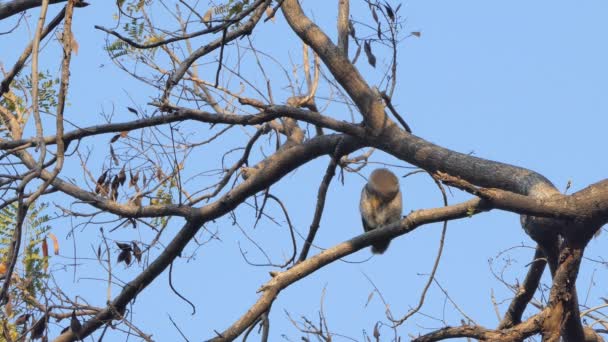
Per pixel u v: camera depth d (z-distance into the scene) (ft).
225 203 41.04
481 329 36.73
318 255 36.70
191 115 38.04
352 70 39.65
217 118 38.14
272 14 35.17
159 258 41.19
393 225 35.65
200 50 36.73
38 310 37.09
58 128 28.40
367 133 39.81
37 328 36.27
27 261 36.68
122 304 40.88
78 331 36.58
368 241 36.42
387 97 40.06
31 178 27.58
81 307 37.04
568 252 34.58
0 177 35.60
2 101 40.91
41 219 37.52
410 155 39.19
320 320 37.06
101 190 39.27
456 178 31.58
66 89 29.07
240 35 36.17
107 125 38.78
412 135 39.70
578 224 33.40
